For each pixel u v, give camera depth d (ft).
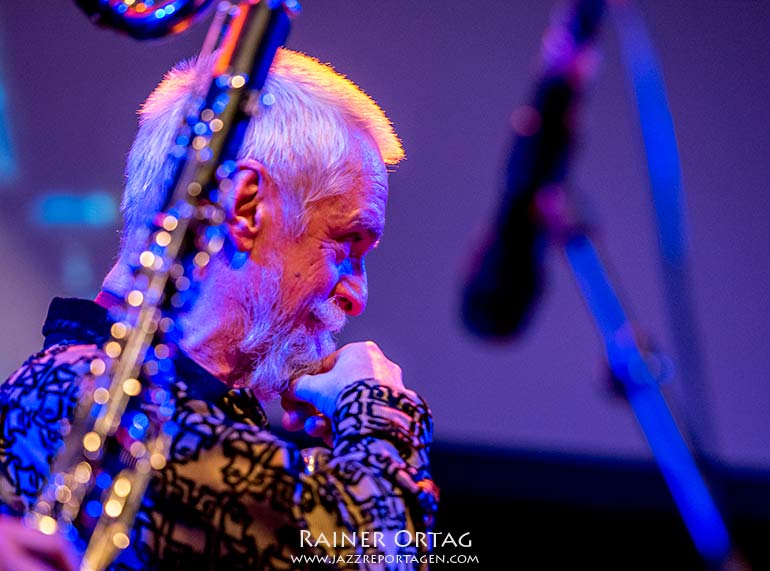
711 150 34.47
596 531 31.01
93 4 8.45
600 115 33.65
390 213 34.58
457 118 34.35
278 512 8.36
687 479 7.52
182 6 8.69
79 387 8.43
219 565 8.28
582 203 7.50
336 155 10.00
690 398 7.61
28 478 8.34
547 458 33.45
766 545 30.37
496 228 7.23
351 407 10.03
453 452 33.68
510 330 7.14
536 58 33.99
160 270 8.21
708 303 34.35
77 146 35.76
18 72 35.68
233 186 9.56
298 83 10.14
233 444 8.43
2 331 35.81
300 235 9.88
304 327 10.18
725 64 34.40
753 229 34.30
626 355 7.67
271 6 9.39
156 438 8.29
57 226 35.78
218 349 9.70
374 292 34.58
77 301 9.48
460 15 34.30
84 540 7.77
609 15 8.15
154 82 35.40
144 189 9.93
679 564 30.60
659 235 7.72
